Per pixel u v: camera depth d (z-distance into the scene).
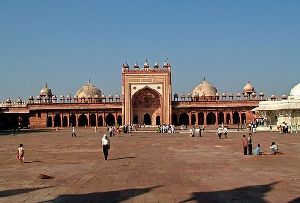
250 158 13.45
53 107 51.41
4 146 20.56
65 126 51.66
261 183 8.42
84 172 10.45
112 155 15.20
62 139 26.55
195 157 14.02
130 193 7.49
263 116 39.78
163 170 10.70
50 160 13.57
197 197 7.05
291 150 16.12
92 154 15.69
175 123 51.62
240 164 11.82
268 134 29.44
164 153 15.74
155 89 49.81
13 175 10.01
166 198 6.99
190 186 8.15
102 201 6.82
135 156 14.68
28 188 8.12
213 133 33.12
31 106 51.56
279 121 36.50
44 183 8.72
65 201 6.85
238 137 26.42
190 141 23.08
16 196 7.32
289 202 6.59
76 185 8.43
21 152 13.04
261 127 37.00
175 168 11.09
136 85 50.03
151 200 6.84
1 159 14.02
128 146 19.75
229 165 11.61
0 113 51.66
